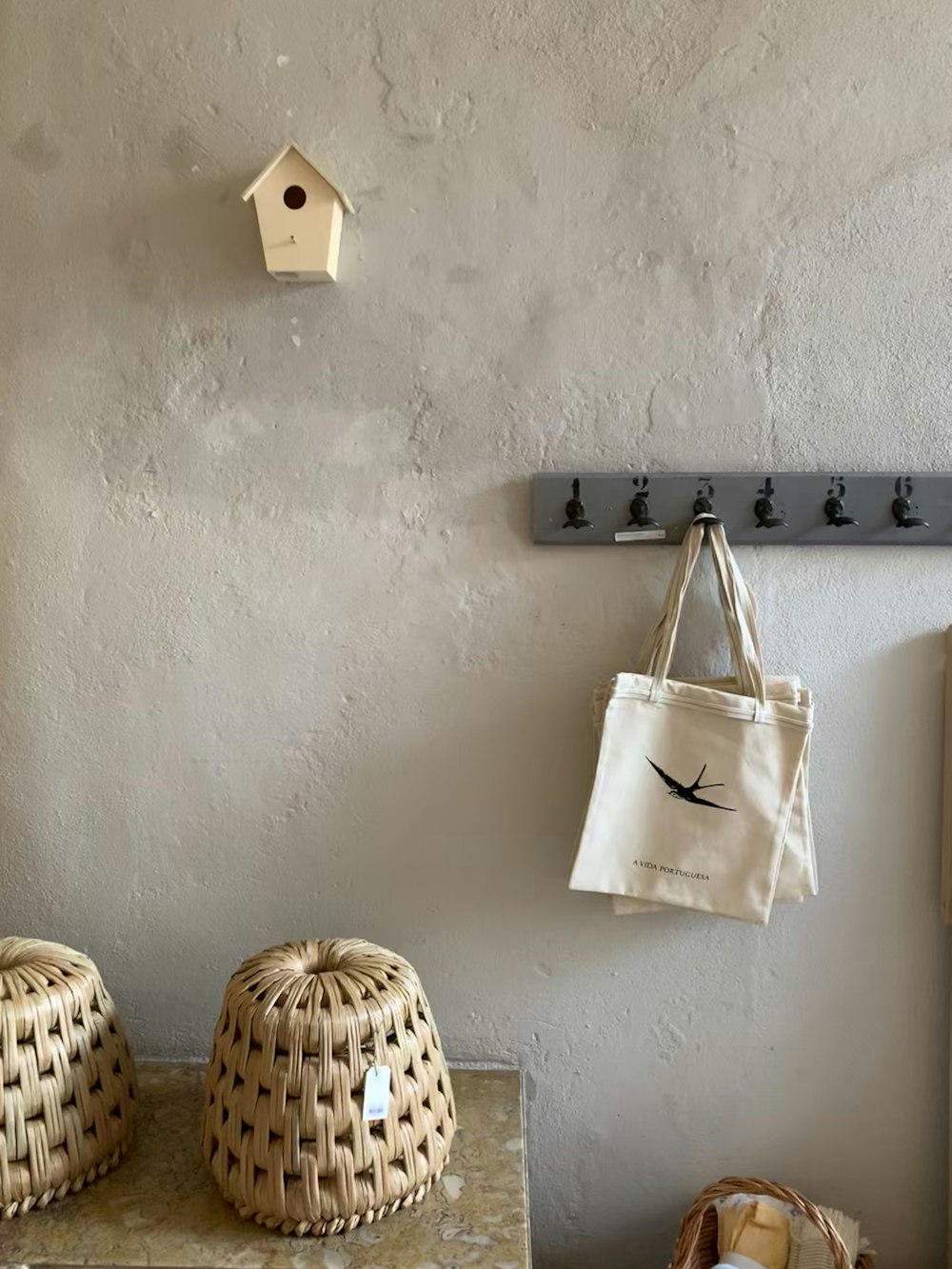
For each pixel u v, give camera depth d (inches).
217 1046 43.4
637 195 50.6
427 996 54.2
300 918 54.0
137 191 51.2
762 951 53.7
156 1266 39.2
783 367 51.1
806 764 49.4
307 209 48.6
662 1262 55.2
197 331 51.6
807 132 50.2
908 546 51.7
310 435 51.9
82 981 44.3
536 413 51.4
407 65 50.2
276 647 52.8
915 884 53.3
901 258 50.5
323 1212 40.3
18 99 50.9
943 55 49.8
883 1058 54.0
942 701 52.5
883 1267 54.8
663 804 48.7
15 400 52.1
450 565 52.2
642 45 50.0
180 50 50.4
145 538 52.5
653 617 52.2
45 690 53.2
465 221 50.8
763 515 50.2
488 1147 46.9
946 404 51.0
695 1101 54.5
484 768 53.1
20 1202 41.6
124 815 53.7
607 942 53.9
